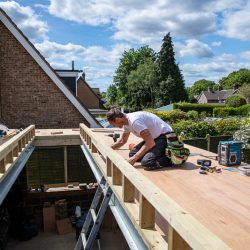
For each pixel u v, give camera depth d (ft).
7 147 13.03
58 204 29.17
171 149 11.75
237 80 283.38
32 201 29.99
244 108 109.40
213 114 112.78
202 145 37.19
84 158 33.35
